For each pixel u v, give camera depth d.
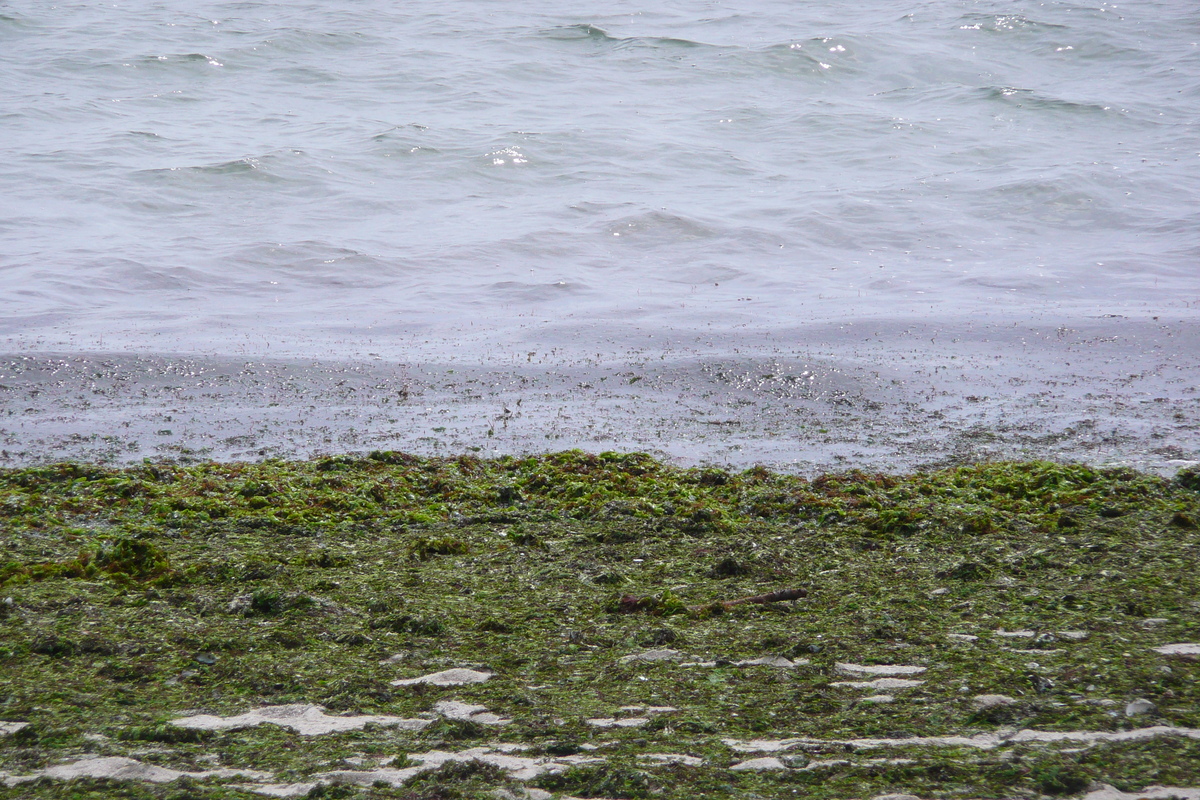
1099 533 39.22
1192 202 131.00
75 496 45.66
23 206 126.44
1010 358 75.81
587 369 73.81
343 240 117.44
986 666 27.19
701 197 138.00
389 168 148.62
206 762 22.33
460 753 22.72
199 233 119.69
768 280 104.06
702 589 34.31
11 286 96.44
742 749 22.88
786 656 28.25
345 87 192.75
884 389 69.31
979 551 37.53
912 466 54.62
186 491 46.12
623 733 23.69
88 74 191.75
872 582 34.75
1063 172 142.12
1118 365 73.69
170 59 199.25
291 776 21.67
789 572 35.81
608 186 142.50
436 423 62.84
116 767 21.73
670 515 43.09
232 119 173.00
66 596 32.03
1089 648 28.16
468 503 45.31
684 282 103.69
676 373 72.50
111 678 26.64
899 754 22.44
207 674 27.05
